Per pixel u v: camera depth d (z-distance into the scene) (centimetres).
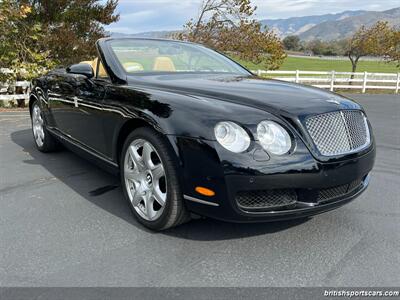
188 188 265
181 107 276
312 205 270
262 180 248
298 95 302
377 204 371
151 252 274
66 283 236
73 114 414
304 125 266
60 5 1280
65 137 452
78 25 1342
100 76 381
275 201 263
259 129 255
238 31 1914
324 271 255
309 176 260
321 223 326
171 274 248
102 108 347
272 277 247
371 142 316
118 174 350
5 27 1015
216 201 254
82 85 390
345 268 259
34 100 539
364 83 2078
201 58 432
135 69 370
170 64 396
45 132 514
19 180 421
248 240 293
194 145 257
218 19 1942
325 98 303
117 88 337
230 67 436
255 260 267
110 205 355
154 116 283
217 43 1902
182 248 280
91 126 376
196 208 266
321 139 271
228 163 247
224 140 251
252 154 248
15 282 236
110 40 411
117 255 269
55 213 337
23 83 1091
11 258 263
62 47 1252
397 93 2039
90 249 277
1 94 1087
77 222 320
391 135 745
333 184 271
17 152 542
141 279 242
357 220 334
